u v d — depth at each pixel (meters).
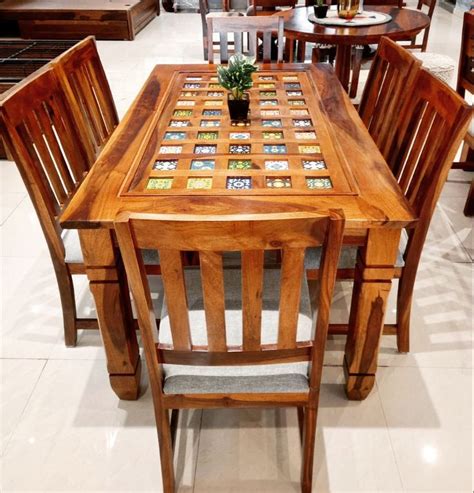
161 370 1.22
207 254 0.94
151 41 6.44
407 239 1.71
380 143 2.05
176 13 8.10
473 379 1.78
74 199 1.32
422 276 2.25
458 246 2.45
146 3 7.21
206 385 1.22
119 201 1.30
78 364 1.86
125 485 1.47
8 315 2.09
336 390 1.74
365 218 1.22
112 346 1.55
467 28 2.50
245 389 1.22
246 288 1.00
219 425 1.63
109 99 2.43
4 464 1.52
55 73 1.87
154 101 2.00
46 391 1.76
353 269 1.59
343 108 1.92
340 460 1.52
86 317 2.06
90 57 2.27
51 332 2.00
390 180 1.39
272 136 1.68
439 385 1.75
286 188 1.36
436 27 6.93
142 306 1.03
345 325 1.69
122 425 1.64
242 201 1.30
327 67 2.44
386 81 2.12
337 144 1.61
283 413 1.67
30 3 6.78
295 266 0.97
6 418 1.66
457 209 2.74
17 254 2.46
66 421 1.65
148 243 0.92
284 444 1.57
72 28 6.46
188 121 1.80
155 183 1.39
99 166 1.48
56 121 1.80
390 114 1.99
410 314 1.87
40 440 1.59
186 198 1.31
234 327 1.29
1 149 3.40
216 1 6.79
